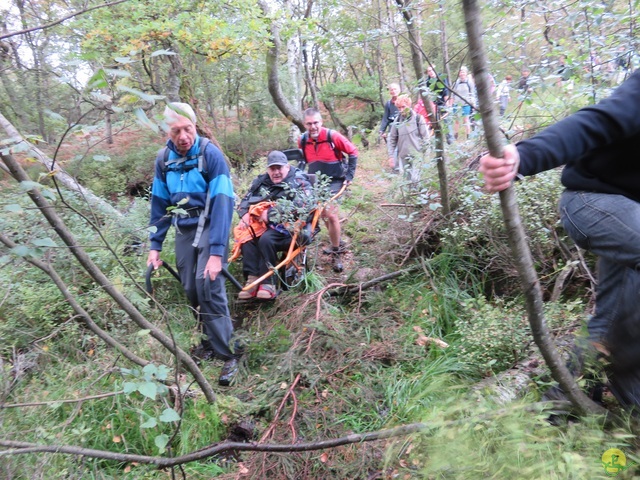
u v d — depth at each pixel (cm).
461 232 422
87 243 402
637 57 334
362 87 1387
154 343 354
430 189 454
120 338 351
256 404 314
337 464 251
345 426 289
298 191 445
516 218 165
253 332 415
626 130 167
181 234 370
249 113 1253
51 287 374
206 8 702
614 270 199
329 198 459
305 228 455
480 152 452
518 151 164
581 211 199
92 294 379
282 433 283
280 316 417
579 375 211
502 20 380
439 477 178
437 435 190
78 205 437
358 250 546
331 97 1428
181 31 649
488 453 176
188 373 346
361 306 438
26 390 303
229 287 471
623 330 189
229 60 1081
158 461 232
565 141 165
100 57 192
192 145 357
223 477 263
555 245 373
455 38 385
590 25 350
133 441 288
